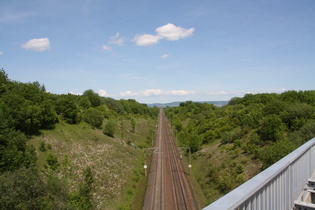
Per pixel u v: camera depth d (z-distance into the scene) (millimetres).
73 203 25719
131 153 60031
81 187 28281
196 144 61812
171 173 48812
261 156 38625
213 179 40062
